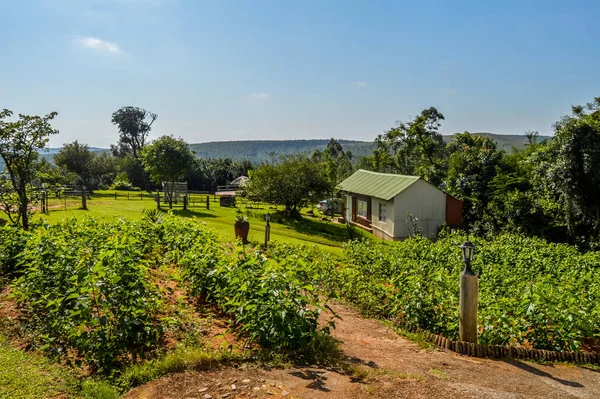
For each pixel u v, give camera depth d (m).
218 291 7.14
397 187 27.88
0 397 4.20
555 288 8.56
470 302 6.81
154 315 6.51
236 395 4.50
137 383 4.77
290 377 5.04
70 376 4.82
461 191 31.25
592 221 23.47
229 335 6.43
